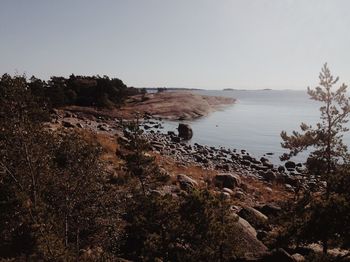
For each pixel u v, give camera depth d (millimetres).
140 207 16359
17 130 14312
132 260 16234
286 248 17875
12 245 13547
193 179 36844
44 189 14586
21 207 13445
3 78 14461
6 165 14391
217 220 14641
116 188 18500
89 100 105125
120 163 29250
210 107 148125
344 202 11148
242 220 21000
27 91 14773
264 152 63219
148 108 118500
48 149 15312
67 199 14539
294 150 15305
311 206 12180
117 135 60094
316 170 14664
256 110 161000
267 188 38688
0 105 14289
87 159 15266
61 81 109188
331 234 11398
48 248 11578
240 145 69750
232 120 113375
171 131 78562
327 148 14570
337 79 14648
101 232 16062
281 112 149750
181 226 13750
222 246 14008
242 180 41906
